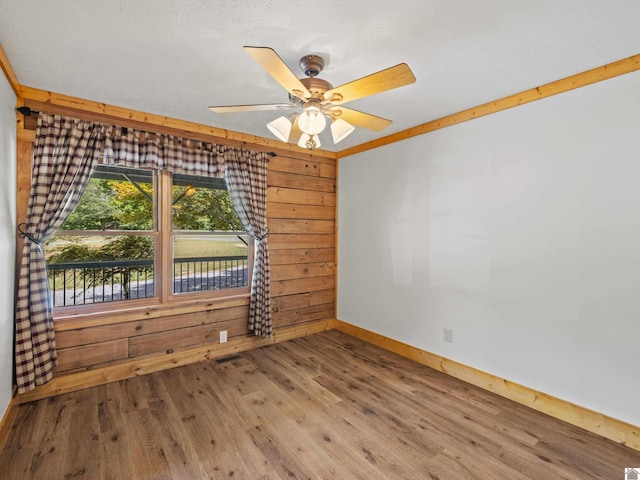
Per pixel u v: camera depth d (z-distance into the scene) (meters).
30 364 2.28
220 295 3.38
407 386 2.70
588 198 2.12
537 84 2.31
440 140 2.99
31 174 2.37
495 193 2.60
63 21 1.61
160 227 3.00
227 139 3.33
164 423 2.15
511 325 2.51
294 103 2.00
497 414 2.29
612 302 2.03
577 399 2.17
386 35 1.73
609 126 2.04
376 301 3.67
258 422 2.17
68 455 1.83
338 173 4.20
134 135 2.76
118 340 2.76
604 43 1.81
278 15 1.57
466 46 1.83
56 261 2.59
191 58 1.96
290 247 3.82
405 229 3.33
